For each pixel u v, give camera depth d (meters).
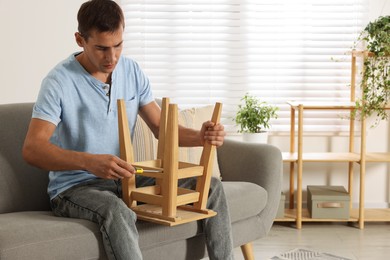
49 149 2.29
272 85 4.30
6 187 2.54
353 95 4.20
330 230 3.99
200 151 3.22
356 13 4.25
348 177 4.32
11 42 4.14
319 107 3.93
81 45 2.47
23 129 2.67
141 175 2.52
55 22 4.15
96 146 2.50
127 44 4.25
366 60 3.94
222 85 4.30
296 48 4.28
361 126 4.00
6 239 2.04
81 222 2.26
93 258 2.24
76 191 2.40
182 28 4.25
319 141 4.34
